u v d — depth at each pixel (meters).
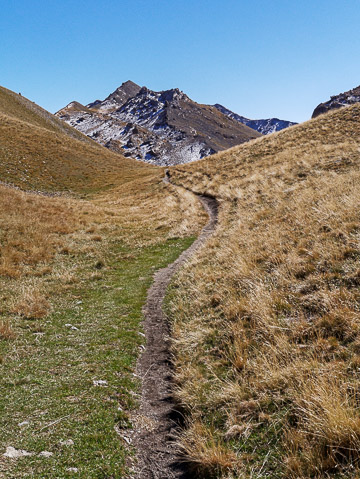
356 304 6.37
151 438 4.91
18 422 4.81
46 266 14.28
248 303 8.00
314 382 4.89
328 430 4.02
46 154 52.28
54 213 24.39
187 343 7.55
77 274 13.66
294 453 4.02
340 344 5.68
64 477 3.89
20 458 4.09
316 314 6.71
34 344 7.59
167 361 7.27
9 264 13.59
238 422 4.84
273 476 3.84
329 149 26.30
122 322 9.12
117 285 12.48
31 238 17.55
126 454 4.48
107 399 5.58
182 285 11.59
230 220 18.95
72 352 7.29
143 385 6.33
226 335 7.36
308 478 3.60
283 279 8.31
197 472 4.19
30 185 40.38
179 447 4.70
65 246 17.31
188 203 27.72
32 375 6.21
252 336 6.90
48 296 10.98
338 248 8.50
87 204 32.16
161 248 17.89
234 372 6.02
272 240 11.26
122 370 6.67
